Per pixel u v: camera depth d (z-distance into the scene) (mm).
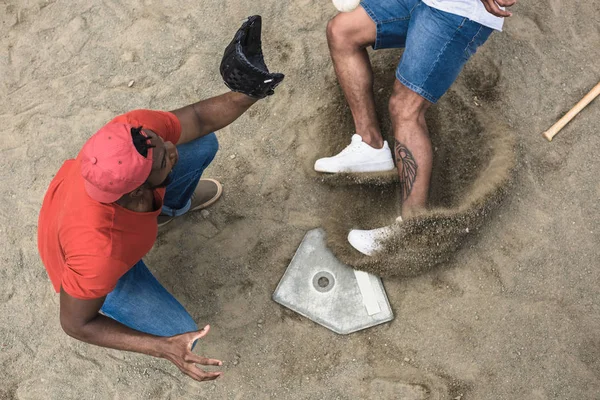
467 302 2523
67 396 2570
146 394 2543
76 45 3152
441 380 2441
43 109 3033
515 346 2457
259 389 2504
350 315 2537
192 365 1863
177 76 3031
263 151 2844
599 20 2918
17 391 2600
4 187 2906
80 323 1901
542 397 2393
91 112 3004
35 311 2691
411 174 2510
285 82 2955
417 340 2498
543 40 2898
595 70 2832
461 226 2508
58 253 1884
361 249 2535
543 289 2520
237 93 2061
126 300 2197
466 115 2793
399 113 2500
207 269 2680
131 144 1618
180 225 2754
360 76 2615
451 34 2277
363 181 2688
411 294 2561
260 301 2611
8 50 3188
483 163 2689
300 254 2645
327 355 2516
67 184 1909
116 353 2604
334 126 2854
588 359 2418
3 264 2773
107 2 3221
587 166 2680
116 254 1789
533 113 2783
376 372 2475
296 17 3072
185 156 2246
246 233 2715
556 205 2631
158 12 3168
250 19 1837
